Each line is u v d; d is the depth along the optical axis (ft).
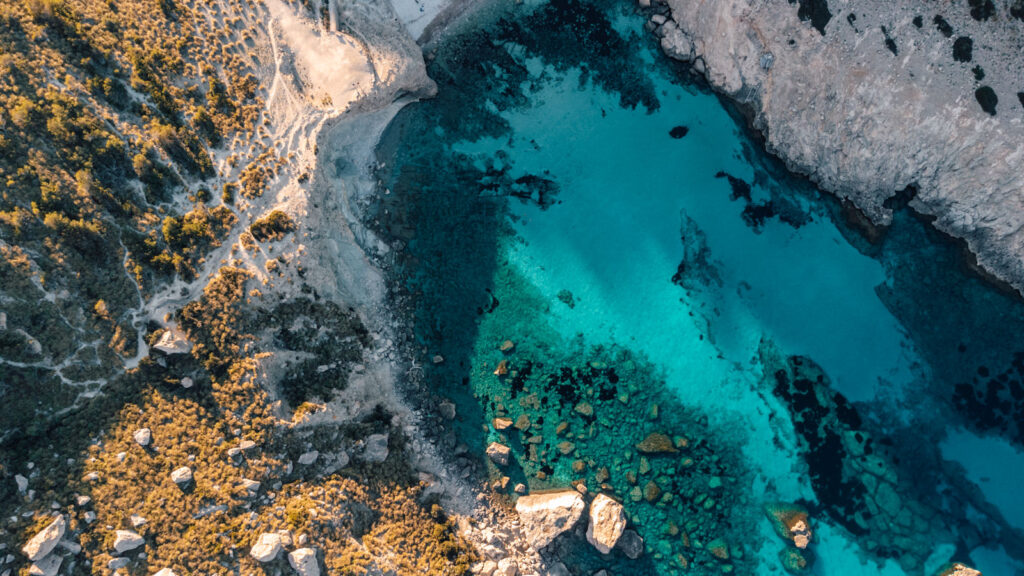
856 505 159.84
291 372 148.87
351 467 149.48
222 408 139.95
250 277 145.59
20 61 131.03
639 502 159.94
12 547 117.50
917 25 140.15
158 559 126.00
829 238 163.63
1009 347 156.97
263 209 149.07
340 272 156.56
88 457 127.65
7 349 123.85
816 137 156.25
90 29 139.44
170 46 147.54
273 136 152.46
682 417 162.71
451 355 164.25
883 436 161.07
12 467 122.42
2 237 124.98
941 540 158.10
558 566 156.87
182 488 131.85
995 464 157.99
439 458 158.92
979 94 139.74
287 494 140.87
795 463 161.48
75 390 129.70
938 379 160.45
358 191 161.79
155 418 134.10
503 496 160.66
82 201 132.36
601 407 162.61
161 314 138.31
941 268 158.51
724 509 160.35
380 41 159.63
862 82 146.41
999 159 142.41
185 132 145.28
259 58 154.61
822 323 163.53
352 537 143.84
